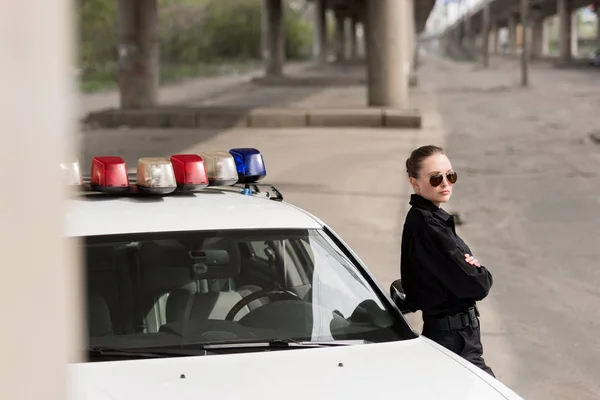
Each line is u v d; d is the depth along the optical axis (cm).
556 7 12550
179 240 450
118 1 3003
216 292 436
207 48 9550
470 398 364
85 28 7050
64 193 190
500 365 711
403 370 388
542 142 2245
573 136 2377
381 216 1312
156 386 362
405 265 471
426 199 466
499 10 14088
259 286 444
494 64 10188
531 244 1169
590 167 1820
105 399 349
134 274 432
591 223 1295
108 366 381
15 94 177
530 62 10306
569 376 689
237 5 9881
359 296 451
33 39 179
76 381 364
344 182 1599
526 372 696
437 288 458
